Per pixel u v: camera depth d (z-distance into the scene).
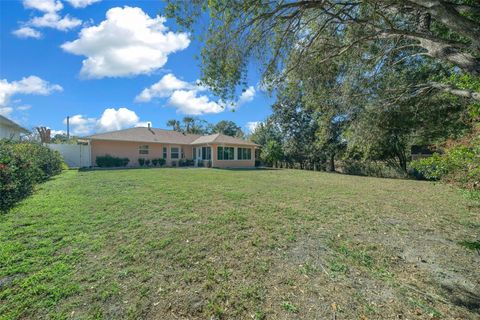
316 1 3.41
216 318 2.04
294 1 3.59
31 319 1.97
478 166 3.35
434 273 2.82
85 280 2.55
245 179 11.87
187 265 2.93
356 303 2.24
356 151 16.12
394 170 15.55
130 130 21.88
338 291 2.43
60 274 2.64
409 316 2.06
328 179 12.82
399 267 2.97
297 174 15.64
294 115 21.70
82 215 4.87
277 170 19.38
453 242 3.81
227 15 3.53
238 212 5.34
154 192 7.55
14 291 2.32
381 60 5.91
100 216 4.83
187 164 23.91
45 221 4.45
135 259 3.04
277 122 23.19
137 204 5.88
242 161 23.86
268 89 4.99
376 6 3.50
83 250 3.26
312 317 2.04
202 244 3.55
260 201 6.56
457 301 2.29
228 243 3.60
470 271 2.88
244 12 3.51
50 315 2.02
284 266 2.95
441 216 5.33
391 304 2.23
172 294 2.35
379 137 8.51
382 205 6.34
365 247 3.57
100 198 6.50
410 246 3.63
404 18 4.64
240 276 2.70
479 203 6.18
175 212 5.23
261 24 3.86
